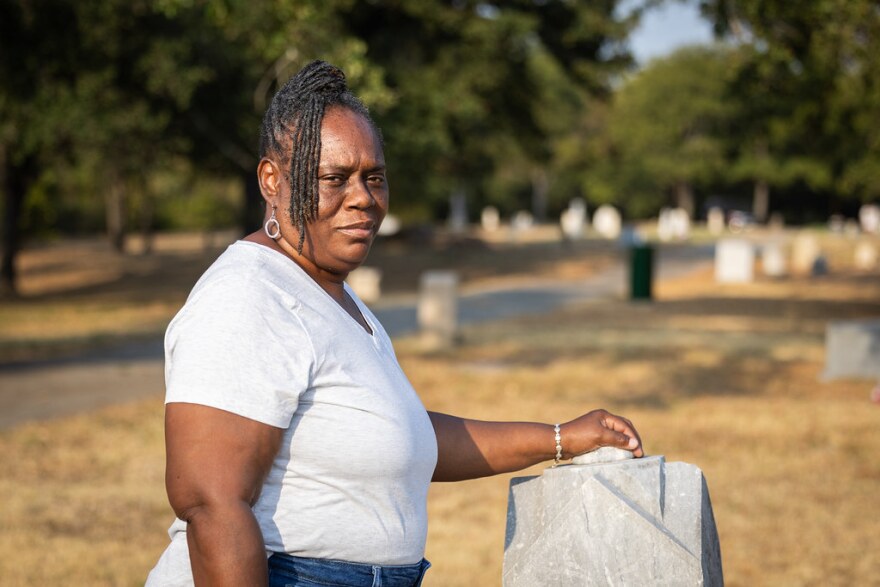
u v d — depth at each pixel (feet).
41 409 31.37
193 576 5.20
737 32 36.63
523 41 77.82
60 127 61.46
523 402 32.42
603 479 6.77
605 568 6.67
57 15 55.11
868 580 16.48
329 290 6.02
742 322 58.44
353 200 5.78
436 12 72.79
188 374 5.18
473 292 79.82
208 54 62.95
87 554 17.48
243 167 74.18
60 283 91.66
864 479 22.98
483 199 231.91
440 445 6.93
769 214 255.91
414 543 5.89
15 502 20.74
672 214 172.35
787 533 19.02
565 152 200.64
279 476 5.47
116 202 127.13
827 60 36.42
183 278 93.35
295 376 5.32
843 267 106.32
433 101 71.97
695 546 6.66
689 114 214.28
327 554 5.56
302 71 5.88
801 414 30.25
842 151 65.82
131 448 25.81
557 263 108.88
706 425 28.63
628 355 43.42
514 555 7.14
